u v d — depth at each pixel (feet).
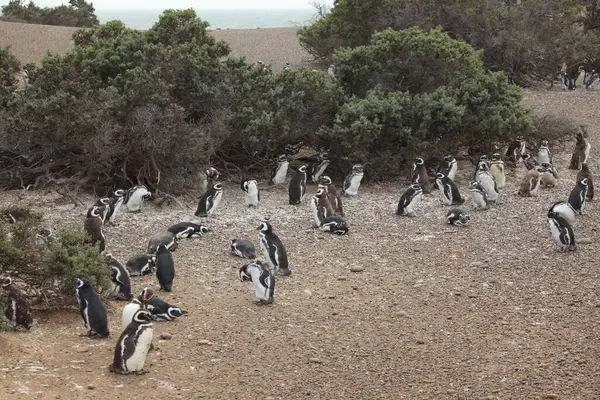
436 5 123.75
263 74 70.79
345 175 70.08
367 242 51.55
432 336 35.70
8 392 27.17
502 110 71.51
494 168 66.08
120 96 61.87
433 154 70.44
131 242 50.90
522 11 123.75
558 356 33.06
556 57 124.16
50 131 60.13
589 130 92.12
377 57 75.87
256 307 39.45
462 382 30.76
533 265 46.24
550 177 66.80
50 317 36.91
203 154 63.77
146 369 31.27
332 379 31.12
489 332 36.11
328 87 71.10
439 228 54.80
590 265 45.93
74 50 72.33
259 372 31.68
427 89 76.95
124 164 62.23
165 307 37.32
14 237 38.32
